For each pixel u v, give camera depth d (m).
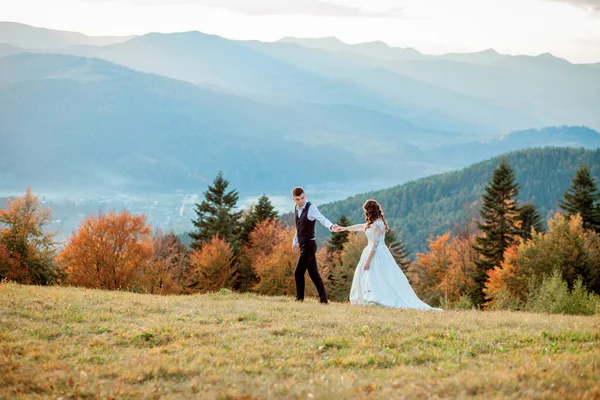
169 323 10.48
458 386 6.55
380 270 14.95
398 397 6.20
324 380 6.97
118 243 50.47
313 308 13.17
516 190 64.62
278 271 56.47
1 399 6.43
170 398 6.46
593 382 6.48
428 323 10.98
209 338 9.35
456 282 67.31
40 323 10.13
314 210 14.68
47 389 6.80
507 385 6.50
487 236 63.78
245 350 8.56
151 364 7.71
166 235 88.06
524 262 48.16
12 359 7.78
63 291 15.27
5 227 48.78
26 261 48.53
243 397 6.38
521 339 9.47
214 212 83.31
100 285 50.00
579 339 9.43
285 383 6.85
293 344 9.03
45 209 50.31
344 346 9.00
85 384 6.95
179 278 69.38
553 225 49.31
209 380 7.11
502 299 30.08
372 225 15.06
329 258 73.75
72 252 49.94
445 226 185.88
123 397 6.56
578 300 25.58
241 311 12.33
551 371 6.87
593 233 53.50
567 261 45.75
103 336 9.40
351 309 13.23
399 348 8.82
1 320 10.05
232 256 67.94
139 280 51.75
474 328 10.59
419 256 76.44
